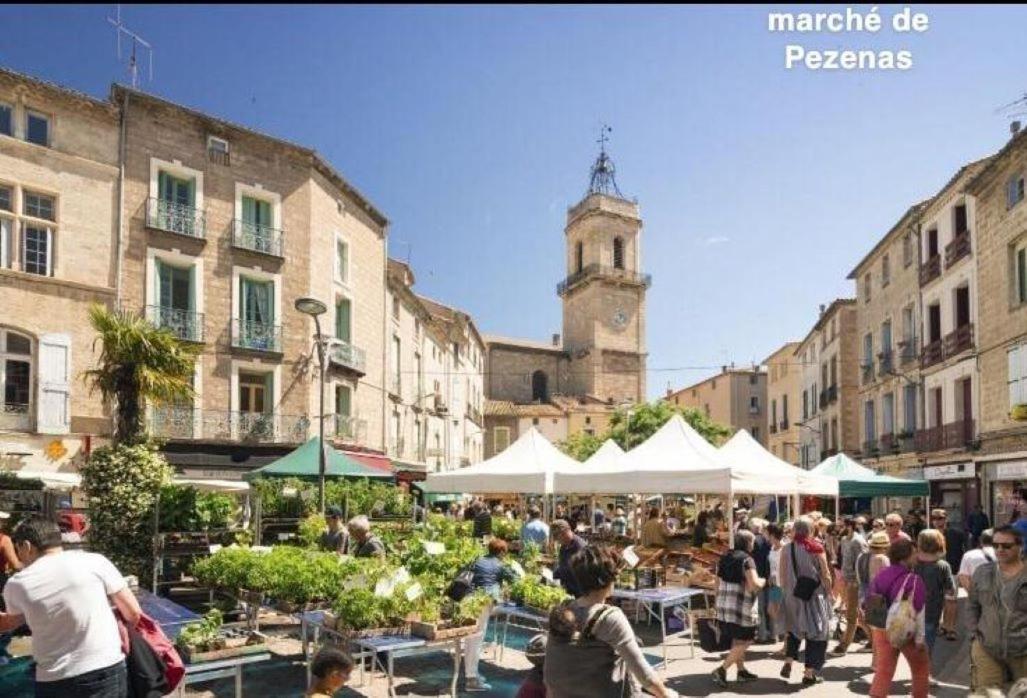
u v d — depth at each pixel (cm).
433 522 1570
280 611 850
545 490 1359
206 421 2284
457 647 730
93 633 431
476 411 5616
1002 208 2142
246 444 2320
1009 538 560
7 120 2000
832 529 1491
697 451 1339
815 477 1347
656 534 1448
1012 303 2086
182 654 597
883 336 3189
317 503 1568
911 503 2767
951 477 2388
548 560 1373
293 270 2536
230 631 670
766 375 6538
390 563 934
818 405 4247
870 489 1811
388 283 3219
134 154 2220
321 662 419
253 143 2481
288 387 2484
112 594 450
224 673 595
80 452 2012
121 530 1122
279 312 2489
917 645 641
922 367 2706
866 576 927
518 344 6725
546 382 6850
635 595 935
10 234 1980
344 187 2802
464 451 5022
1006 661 561
